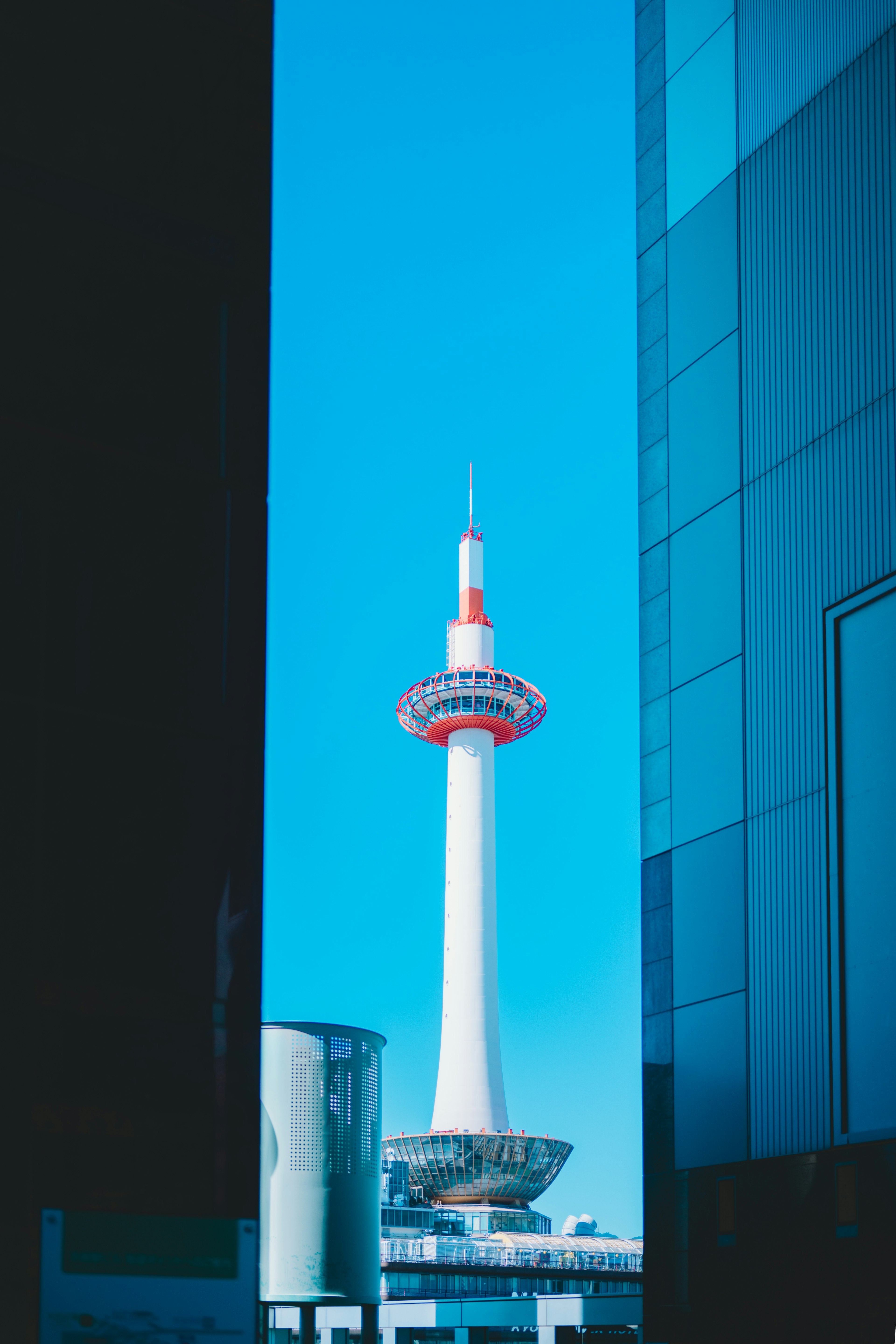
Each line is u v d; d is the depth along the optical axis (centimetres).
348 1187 4794
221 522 1939
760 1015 3869
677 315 4756
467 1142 17450
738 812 4100
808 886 3775
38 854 1708
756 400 4281
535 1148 17838
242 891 1830
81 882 1727
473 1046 18025
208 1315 1652
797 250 4188
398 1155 18025
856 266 3931
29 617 1772
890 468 3694
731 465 4350
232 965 1797
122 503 1872
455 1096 17875
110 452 1877
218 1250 1681
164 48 2059
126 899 1748
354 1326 8156
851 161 4009
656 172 5003
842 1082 3531
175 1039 1731
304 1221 4700
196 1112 1717
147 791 1798
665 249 4878
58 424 1848
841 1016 3578
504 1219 17750
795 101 4297
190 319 1986
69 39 1981
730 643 4244
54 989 1675
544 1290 13050
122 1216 1638
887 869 3500
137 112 2011
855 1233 3397
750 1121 3828
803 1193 3591
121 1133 1666
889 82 3894
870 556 3728
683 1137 4081
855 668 3725
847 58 4088
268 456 2005
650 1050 4316
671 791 4431
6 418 1811
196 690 1866
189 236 2006
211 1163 1708
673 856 4369
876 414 3775
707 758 4278
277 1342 8394
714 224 4612
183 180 2023
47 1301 1571
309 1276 4656
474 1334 7812
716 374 4494
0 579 1766
